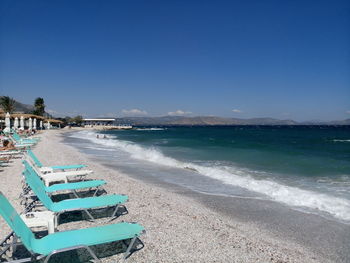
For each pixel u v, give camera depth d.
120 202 5.27
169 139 37.75
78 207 4.92
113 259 3.93
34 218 4.25
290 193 7.96
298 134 56.22
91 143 26.98
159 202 6.72
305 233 5.32
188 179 10.08
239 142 31.44
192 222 5.46
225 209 6.64
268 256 4.22
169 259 3.98
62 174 7.67
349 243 4.90
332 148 23.39
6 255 3.82
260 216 6.20
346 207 6.80
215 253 4.21
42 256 3.31
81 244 3.46
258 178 10.27
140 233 3.85
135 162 14.30
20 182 8.08
